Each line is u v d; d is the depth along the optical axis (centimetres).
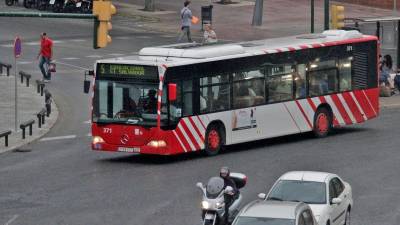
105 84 3862
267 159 3988
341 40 4600
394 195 3362
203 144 3975
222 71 4012
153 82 3788
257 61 4172
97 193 3300
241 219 2322
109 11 3525
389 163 3938
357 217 3025
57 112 5081
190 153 4153
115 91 3850
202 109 3947
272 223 2292
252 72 4153
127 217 2941
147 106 3806
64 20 8300
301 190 2673
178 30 7894
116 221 2884
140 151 3819
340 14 5434
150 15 8550
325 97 4528
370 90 4759
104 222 2869
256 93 4184
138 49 6844
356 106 4684
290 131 4362
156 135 3794
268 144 4412
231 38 7425
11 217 2927
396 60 6319
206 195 2622
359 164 3909
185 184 3453
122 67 3831
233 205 2638
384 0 9469
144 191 3334
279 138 4606
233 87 4072
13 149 4184
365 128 4900
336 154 4125
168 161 3938
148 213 2995
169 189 3369
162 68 3772
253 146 4350
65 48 6969
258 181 3509
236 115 4088
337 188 2753
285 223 2292
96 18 3528
